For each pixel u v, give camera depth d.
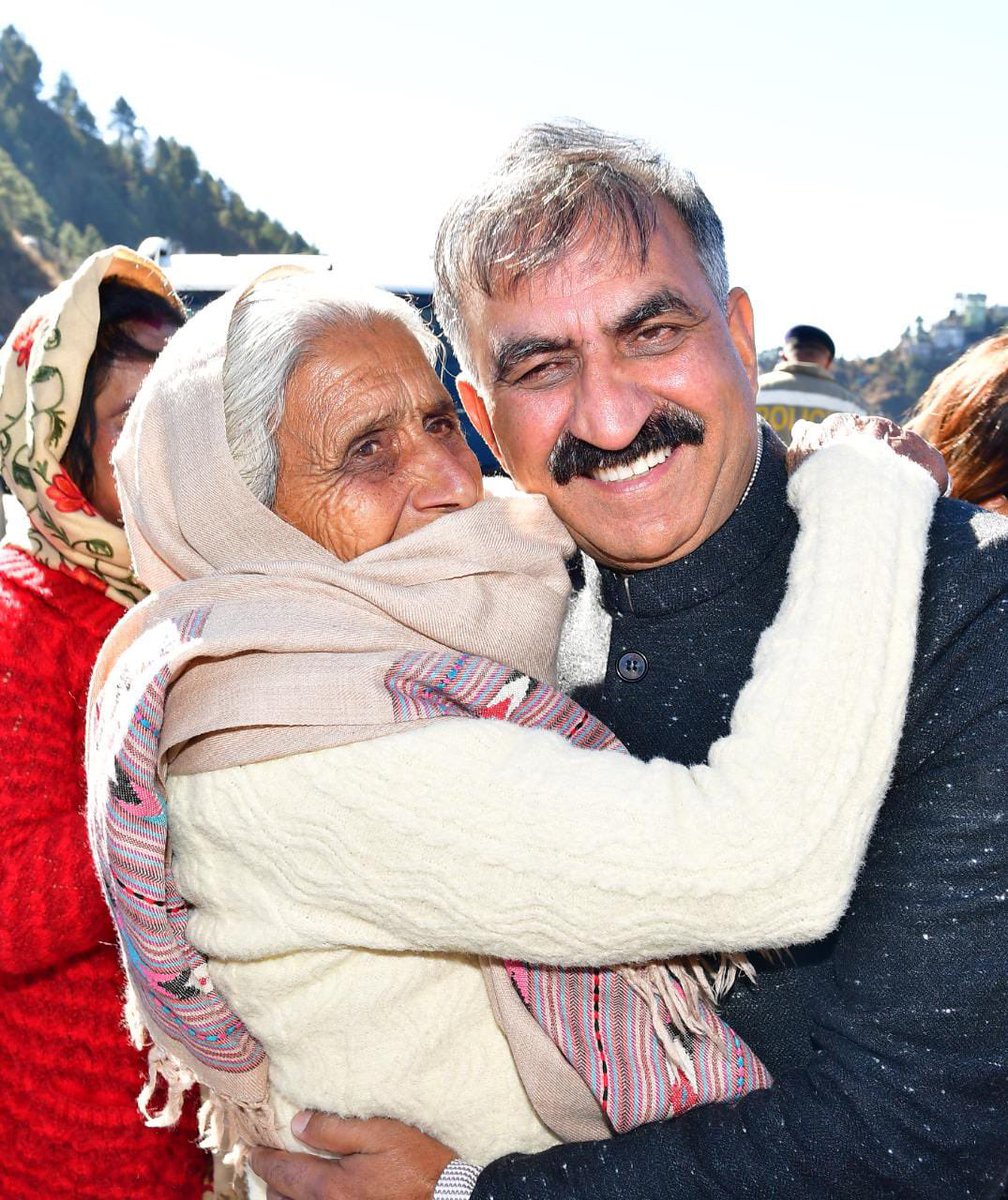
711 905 1.19
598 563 1.61
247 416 1.48
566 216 1.38
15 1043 1.82
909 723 1.23
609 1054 1.36
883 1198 1.16
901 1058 1.16
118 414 1.93
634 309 1.38
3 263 36.47
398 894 1.28
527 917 1.24
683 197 1.44
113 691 1.44
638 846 1.20
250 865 1.36
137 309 1.98
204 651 1.35
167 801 1.45
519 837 1.23
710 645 1.49
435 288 1.53
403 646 1.42
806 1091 1.21
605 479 1.47
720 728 1.46
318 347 1.47
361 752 1.30
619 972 1.37
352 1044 1.40
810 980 1.39
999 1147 1.15
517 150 1.41
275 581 1.45
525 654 1.49
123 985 1.85
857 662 1.19
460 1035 1.42
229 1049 1.45
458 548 1.49
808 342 6.20
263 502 1.50
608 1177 1.26
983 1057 1.15
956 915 1.17
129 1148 1.86
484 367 1.50
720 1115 1.26
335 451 1.47
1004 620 1.22
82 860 1.72
